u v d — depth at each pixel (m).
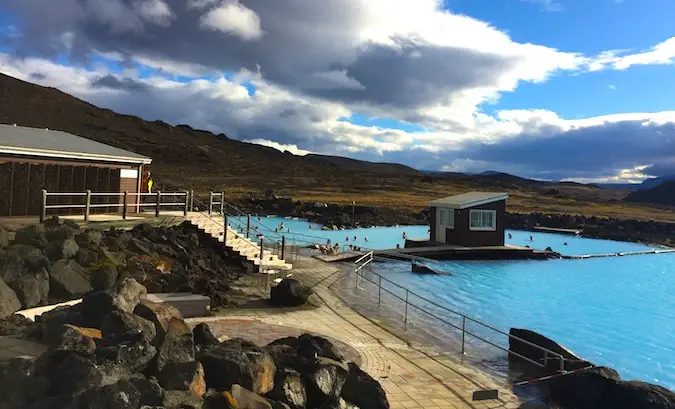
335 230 50.38
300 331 12.68
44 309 10.90
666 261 35.28
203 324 8.53
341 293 19.56
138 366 6.09
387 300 19.12
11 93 172.62
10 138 19.69
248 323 13.15
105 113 193.75
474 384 10.06
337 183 112.31
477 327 16.59
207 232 23.09
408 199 81.38
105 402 5.00
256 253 23.66
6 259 11.81
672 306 21.33
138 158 24.00
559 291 24.27
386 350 11.89
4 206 18.69
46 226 15.68
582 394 9.66
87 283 13.08
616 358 14.73
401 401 8.73
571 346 15.77
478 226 35.25
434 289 23.05
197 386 6.14
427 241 35.75
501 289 24.25
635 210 86.88
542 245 44.62
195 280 16.25
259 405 6.33
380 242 42.78
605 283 26.59
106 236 17.75
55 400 5.01
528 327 17.48
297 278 22.20
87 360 5.52
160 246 19.34
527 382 10.52
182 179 98.75
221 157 163.12
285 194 79.56
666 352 15.27
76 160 21.11
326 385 7.67
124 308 7.73
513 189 138.00
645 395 9.20
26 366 5.70
